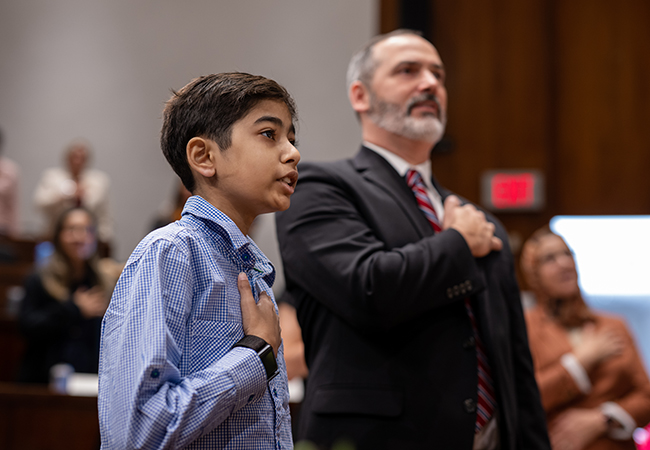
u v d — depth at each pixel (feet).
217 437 3.69
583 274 19.02
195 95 4.29
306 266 5.72
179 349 3.67
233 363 3.69
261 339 3.88
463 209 6.02
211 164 4.19
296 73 21.68
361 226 5.84
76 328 13.37
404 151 6.71
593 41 19.79
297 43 21.88
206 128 4.19
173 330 3.68
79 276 14.10
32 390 11.22
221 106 4.18
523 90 20.01
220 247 4.10
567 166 19.60
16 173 23.70
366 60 6.98
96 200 23.26
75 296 13.58
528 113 19.93
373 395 5.46
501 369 5.73
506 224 19.74
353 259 5.53
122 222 23.86
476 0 20.38
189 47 23.47
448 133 20.29
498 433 5.73
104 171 24.18
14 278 16.83
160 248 3.79
